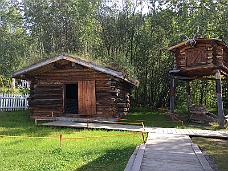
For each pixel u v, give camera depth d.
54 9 27.48
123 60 16.42
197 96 23.50
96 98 13.53
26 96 19.14
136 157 6.09
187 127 11.45
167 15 20.52
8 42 32.50
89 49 23.09
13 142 8.05
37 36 28.66
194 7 19.72
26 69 13.55
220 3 18.34
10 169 5.42
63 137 8.85
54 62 13.27
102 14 23.17
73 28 26.08
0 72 30.88
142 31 21.28
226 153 7.02
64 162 5.84
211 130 10.74
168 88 20.84
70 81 14.03
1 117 14.19
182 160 5.98
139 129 10.38
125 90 16.64
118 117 13.71
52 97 14.25
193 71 13.27
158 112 18.06
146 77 20.94
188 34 19.47
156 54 20.67
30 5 29.36
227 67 14.34
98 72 13.56
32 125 11.58
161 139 8.44
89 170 5.34
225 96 19.61
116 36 21.98
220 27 18.28
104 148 7.12
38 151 6.85
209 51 12.16
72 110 17.97
